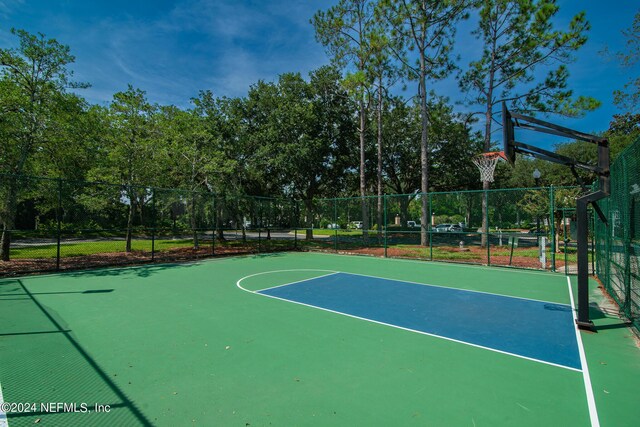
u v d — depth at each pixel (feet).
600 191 16.57
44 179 34.83
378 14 55.93
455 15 53.67
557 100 53.36
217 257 48.44
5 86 36.91
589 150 98.48
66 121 42.04
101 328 16.51
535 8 51.52
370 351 13.76
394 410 9.47
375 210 65.72
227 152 64.54
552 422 9.00
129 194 45.14
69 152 43.55
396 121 85.30
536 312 19.66
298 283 28.58
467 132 77.00
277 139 64.08
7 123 36.14
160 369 12.00
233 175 65.10
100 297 23.12
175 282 28.89
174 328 16.52
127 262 39.99
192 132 54.65
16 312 19.30
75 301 21.95
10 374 11.59
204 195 51.34
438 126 62.54
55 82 40.96
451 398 10.17
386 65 61.67
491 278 31.17
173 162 53.47
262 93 69.21
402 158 90.94
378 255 50.37
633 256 17.63
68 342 14.57
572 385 11.05
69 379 11.26
